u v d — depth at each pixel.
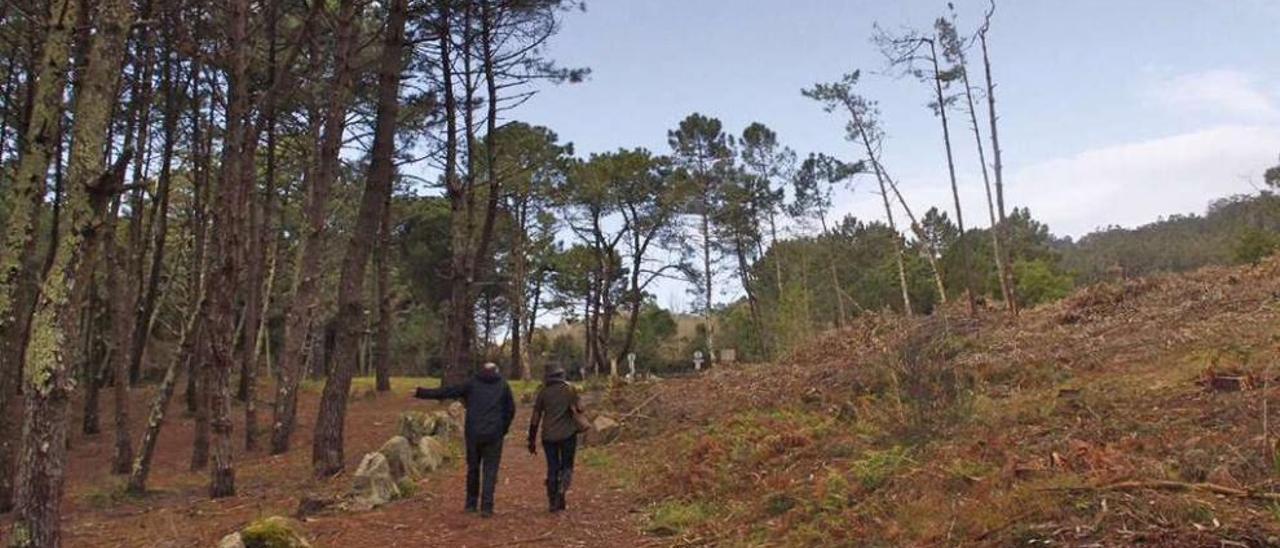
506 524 8.29
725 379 21.20
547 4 20.11
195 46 13.73
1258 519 4.50
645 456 13.24
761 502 7.57
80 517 10.66
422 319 53.28
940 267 50.84
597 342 46.75
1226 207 67.19
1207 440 6.48
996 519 5.23
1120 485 5.23
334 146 15.88
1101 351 14.88
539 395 9.16
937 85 29.72
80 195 5.54
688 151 45.78
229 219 11.56
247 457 17.69
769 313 30.67
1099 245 88.88
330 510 8.94
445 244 48.22
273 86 13.66
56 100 5.96
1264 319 14.59
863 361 16.61
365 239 12.33
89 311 22.11
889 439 8.88
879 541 5.72
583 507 9.21
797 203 48.53
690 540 7.07
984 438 8.00
